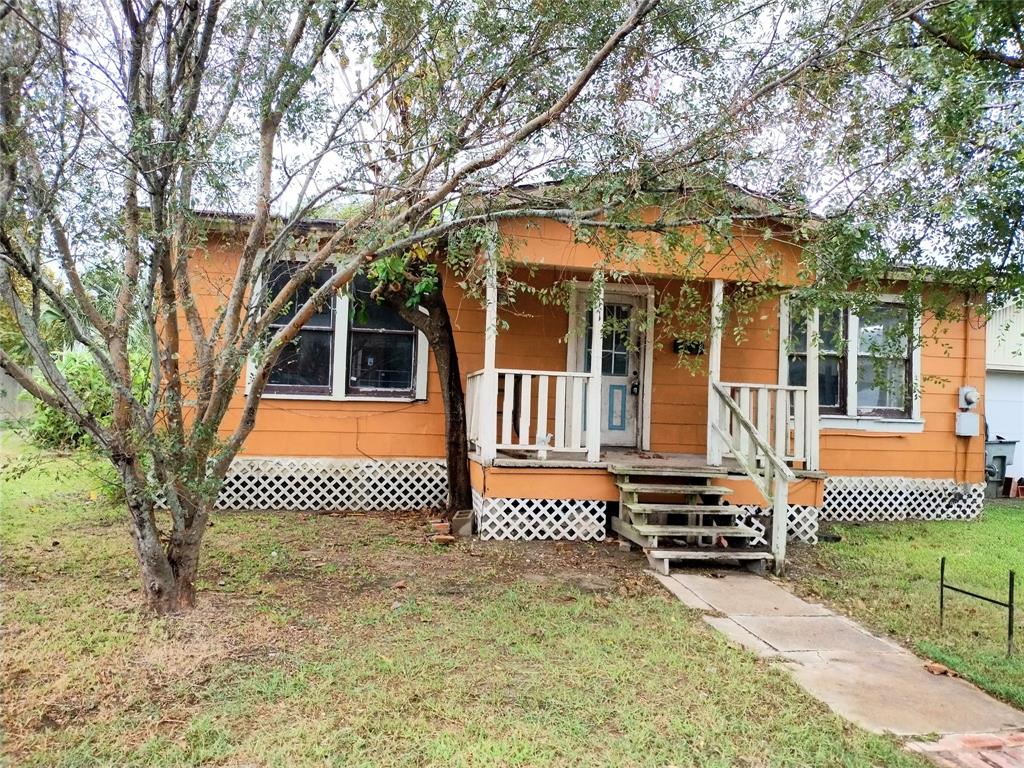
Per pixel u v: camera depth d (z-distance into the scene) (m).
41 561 5.72
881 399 10.06
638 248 4.88
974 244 4.77
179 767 2.88
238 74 4.57
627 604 5.38
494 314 7.30
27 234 3.90
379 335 8.88
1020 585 6.43
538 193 5.55
